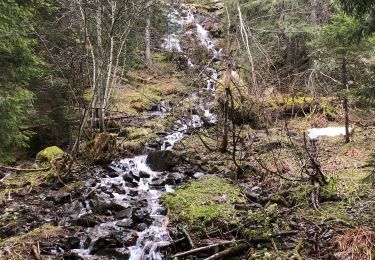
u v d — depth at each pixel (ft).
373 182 19.52
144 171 32.55
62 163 32.14
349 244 17.31
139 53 69.15
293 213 21.86
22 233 21.97
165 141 41.60
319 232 18.88
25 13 32.91
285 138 38.70
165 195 26.48
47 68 40.98
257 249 18.74
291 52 57.93
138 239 21.13
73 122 42.93
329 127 43.27
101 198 26.32
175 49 75.66
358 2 19.52
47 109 42.88
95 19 38.55
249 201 24.89
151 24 64.23
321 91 47.78
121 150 37.81
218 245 19.24
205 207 23.54
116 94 52.49
